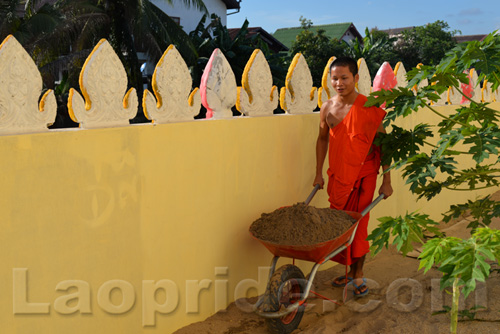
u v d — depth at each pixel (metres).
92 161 2.85
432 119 6.21
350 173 4.12
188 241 3.52
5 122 2.46
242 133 3.88
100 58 2.86
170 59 3.29
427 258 2.87
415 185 3.60
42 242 2.65
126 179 3.05
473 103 3.84
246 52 20.69
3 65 2.43
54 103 2.71
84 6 17.06
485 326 3.47
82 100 2.79
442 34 33.72
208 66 3.63
